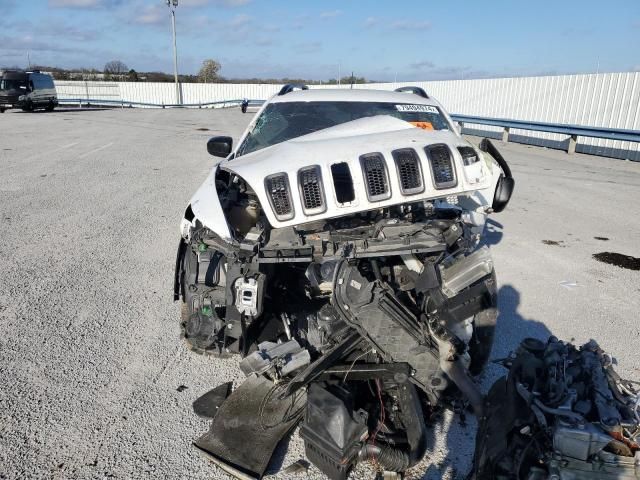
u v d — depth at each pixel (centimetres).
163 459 255
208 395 302
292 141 336
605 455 178
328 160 278
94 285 456
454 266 259
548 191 934
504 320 415
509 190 361
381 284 252
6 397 295
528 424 198
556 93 1608
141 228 637
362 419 231
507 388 220
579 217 753
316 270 267
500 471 199
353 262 253
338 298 249
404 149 282
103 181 920
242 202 325
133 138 1630
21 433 268
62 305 413
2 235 584
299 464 254
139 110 3422
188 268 315
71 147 1359
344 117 438
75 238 586
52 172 988
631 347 375
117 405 294
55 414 284
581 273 526
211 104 4041
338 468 227
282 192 273
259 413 279
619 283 501
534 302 452
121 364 335
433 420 283
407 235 261
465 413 294
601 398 193
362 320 246
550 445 188
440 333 248
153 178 964
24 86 2700
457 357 253
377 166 275
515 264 548
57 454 255
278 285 315
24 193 802
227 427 270
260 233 283
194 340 325
